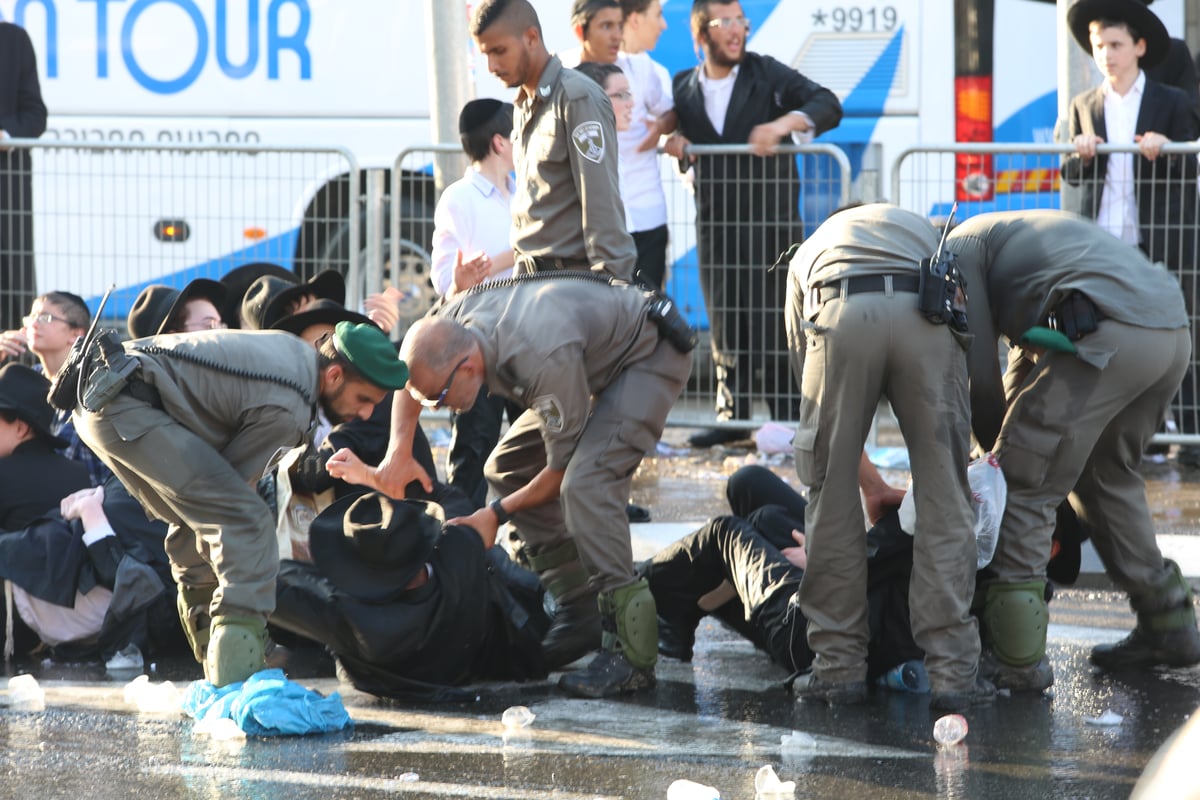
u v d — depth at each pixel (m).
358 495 15.91
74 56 35.50
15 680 15.93
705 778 12.95
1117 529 16.73
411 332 14.85
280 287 20.22
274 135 35.28
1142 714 15.06
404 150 28.89
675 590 17.58
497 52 16.92
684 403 29.88
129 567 17.81
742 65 27.97
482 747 13.98
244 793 12.49
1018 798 12.35
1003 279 16.06
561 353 14.84
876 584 16.23
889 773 13.09
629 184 27.31
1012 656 15.84
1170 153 26.62
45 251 30.36
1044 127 33.00
